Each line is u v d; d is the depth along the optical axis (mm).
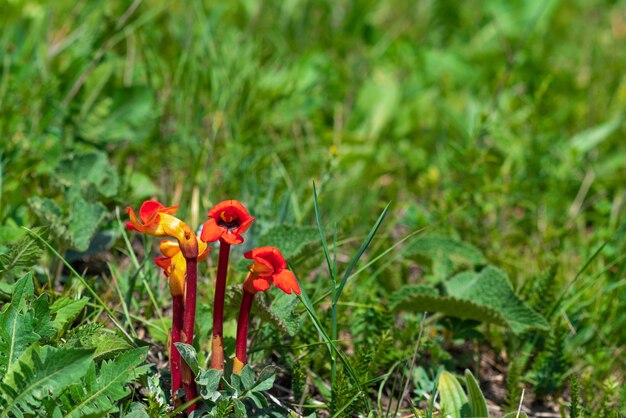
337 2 6059
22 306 2338
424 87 5305
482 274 3150
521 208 4527
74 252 3090
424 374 2906
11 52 4203
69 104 3992
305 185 3803
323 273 3432
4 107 3768
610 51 6180
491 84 5246
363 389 2584
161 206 2141
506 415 2457
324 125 4738
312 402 2717
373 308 3020
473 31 6230
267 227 3387
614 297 3438
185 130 4070
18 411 2088
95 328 2436
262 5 5344
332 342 2463
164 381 2430
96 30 4387
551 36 6312
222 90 4301
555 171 4402
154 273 3211
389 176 4551
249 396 2250
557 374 3043
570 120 5082
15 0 4543
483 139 4637
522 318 3020
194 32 4805
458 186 4164
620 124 4992
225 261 2217
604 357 3143
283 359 2850
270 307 2561
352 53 5617
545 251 3809
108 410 2150
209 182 3764
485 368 3217
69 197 3156
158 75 4402
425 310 3027
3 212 3236
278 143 4211
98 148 3998
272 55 5188
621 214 4211
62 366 2096
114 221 3193
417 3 6406
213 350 2256
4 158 3527
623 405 2836
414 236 3674
